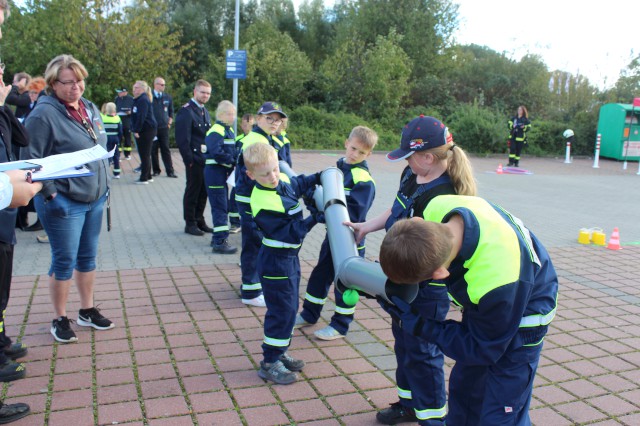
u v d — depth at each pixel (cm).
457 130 2205
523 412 234
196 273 579
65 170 284
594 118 2347
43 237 675
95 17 1808
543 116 2589
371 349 421
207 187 650
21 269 567
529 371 229
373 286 245
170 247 676
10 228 346
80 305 480
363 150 422
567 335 463
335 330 439
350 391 359
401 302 232
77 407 327
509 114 2584
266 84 2320
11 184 254
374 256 686
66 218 383
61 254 392
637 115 2120
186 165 722
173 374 370
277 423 320
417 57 2873
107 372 369
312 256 668
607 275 639
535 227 898
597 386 377
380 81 2381
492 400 229
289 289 360
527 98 2631
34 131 365
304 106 2259
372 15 2877
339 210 335
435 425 308
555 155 2256
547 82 2695
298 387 362
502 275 205
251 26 2795
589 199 1211
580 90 2616
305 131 2102
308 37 3416
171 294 516
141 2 1908
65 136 377
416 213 289
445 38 2997
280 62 2339
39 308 470
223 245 656
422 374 303
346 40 2731
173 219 830
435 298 293
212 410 330
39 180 267
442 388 309
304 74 2409
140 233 739
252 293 493
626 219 993
